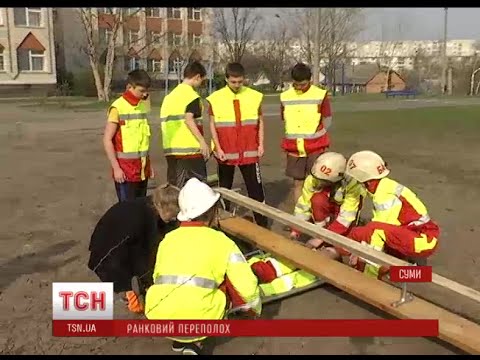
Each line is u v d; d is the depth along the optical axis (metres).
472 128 18.47
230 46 48.31
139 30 48.56
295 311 4.61
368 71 66.75
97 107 31.44
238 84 6.29
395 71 64.69
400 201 4.74
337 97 46.22
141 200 4.50
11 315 4.53
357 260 4.97
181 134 6.28
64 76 47.16
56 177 10.24
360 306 4.69
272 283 4.78
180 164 6.34
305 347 4.04
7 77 44.12
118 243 4.36
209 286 3.78
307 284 4.92
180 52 49.16
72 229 6.88
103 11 41.78
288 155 6.77
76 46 50.50
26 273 5.41
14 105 32.78
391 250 4.87
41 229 6.88
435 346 4.02
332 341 4.11
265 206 5.57
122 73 47.88
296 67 6.45
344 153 13.00
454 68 61.38
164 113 6.32
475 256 5.81
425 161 11.77
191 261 3.77
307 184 5.79
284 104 6.62
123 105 5.58
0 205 8.08
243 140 6.43
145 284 4.64
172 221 4.36
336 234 4.70
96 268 4.44
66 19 50.25
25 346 4.06
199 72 6.32
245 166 6.49
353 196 5.31
